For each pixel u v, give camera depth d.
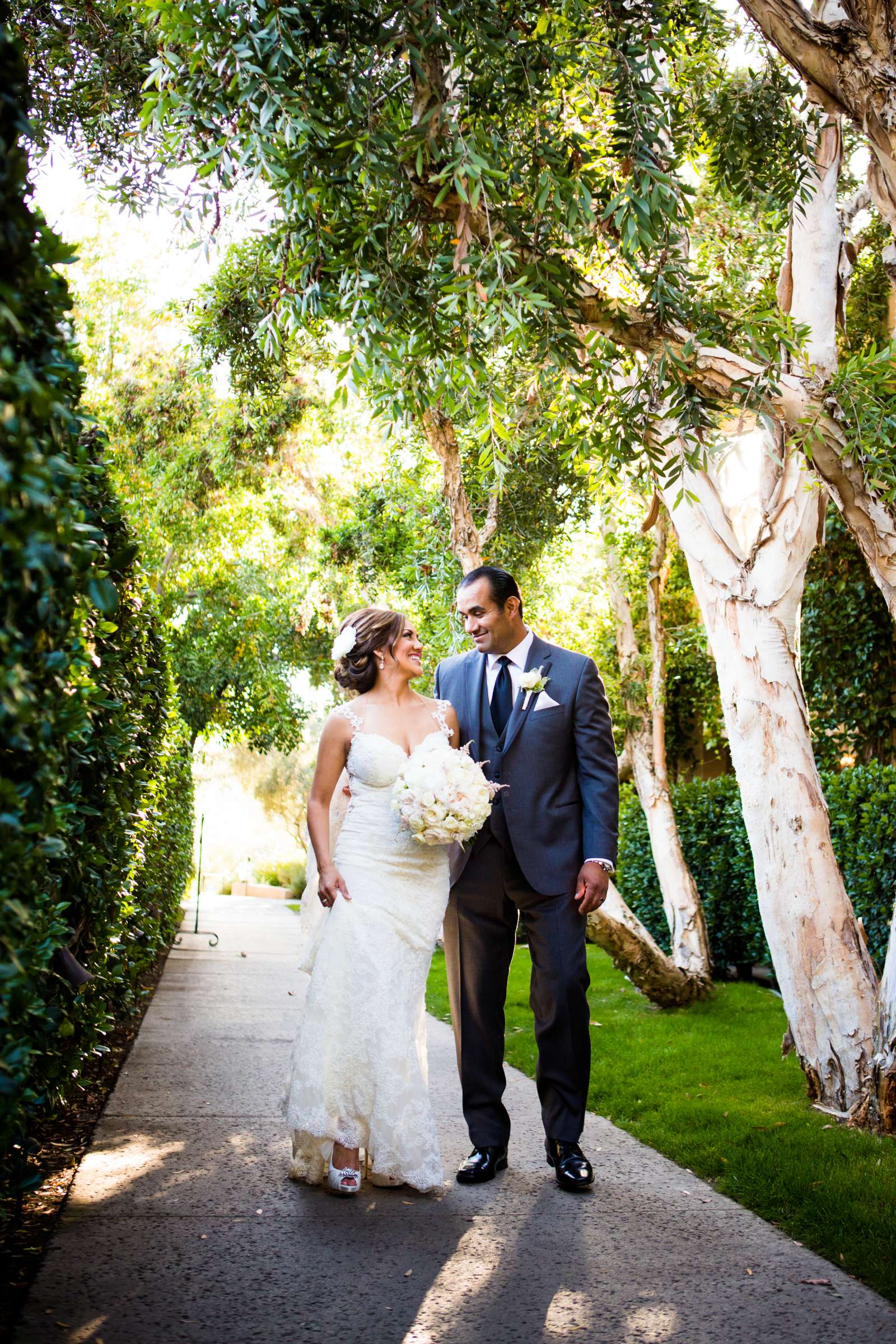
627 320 3.50
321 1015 3.08
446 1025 6.34
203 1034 5.52
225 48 2.87
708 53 4.48
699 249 6.48
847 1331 2.24
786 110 4.22
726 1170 3.36
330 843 3.33
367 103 3.02
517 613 3.62
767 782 4.53
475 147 3.02
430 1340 2.14
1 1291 2.25
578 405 3.78
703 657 11.20
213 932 12.15
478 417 3.63
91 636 2.94
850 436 3.73
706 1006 6.89
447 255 3.38
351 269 3.20
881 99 3.55
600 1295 2.40
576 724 3.50
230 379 7.37
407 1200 3.03
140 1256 2.50
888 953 3.97
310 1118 2.99
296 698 17.03
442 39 2.92
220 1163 3.28
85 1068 4.41
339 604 15.07
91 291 12.44
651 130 3.28
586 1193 3.13
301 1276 2.44
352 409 11.40
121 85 4.23
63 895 3.17
